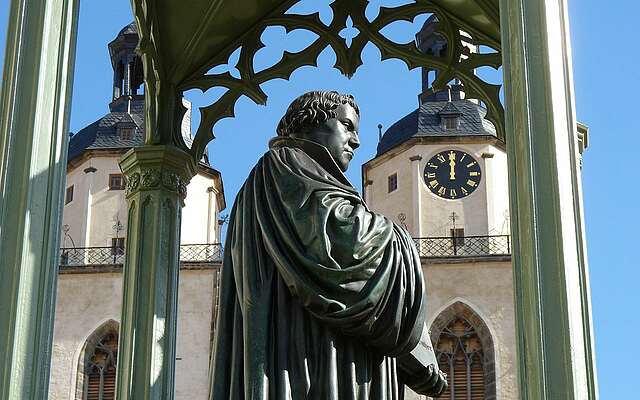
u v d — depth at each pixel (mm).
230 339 10523
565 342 9555
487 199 75250
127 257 13984
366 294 10164
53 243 9992
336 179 10820
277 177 10695
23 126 10258
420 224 74688
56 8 10734
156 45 15094
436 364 10875
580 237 9992
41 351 9609
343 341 10273
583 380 9477
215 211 72312
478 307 70688
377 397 10312
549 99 10445
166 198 14203
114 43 81312
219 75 15648
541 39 10680
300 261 10266
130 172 14367
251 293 10359
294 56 16062
